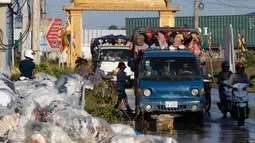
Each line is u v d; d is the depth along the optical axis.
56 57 72.25
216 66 85.75
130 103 41.50
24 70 30.67
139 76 30.55
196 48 36.75
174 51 32.00
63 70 46.00
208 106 35.31
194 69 30.78
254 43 110.69
